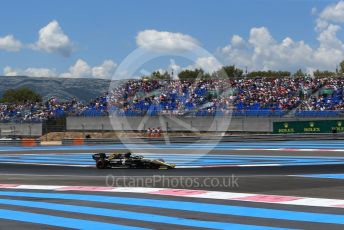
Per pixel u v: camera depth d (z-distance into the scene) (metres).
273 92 49.19
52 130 47.03
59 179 16.86
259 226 7.97
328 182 14.23
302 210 9.41
